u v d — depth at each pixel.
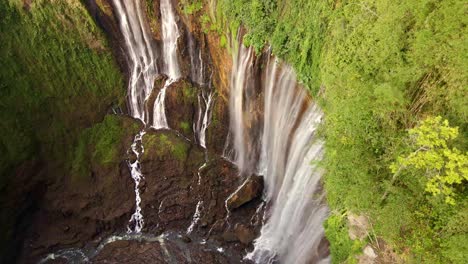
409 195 10.06
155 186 20.59
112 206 20.34
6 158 19.59
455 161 8.59
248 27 17.47
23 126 20.45
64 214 20.42
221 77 20.72
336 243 12.50
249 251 18.38
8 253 19.31
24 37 20.81
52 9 21.14
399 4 9.47
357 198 10.45
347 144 11.17
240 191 19.50
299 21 14.89
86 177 20.97
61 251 19.78
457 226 9.21
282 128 17.16
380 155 10.59
